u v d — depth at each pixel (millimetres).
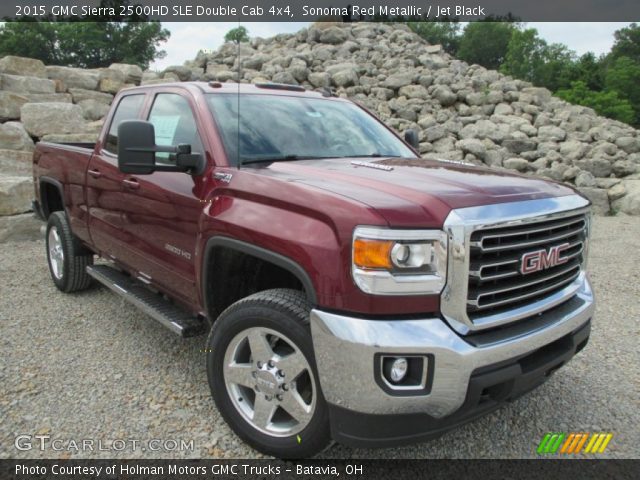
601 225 9336
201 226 3084
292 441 2660
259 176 2875
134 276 4152
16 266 6266
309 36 16297
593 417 3297
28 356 3922
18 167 8453
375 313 2293
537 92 14414
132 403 3332
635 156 12047
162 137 3768
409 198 2445
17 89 10492
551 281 2820
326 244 2389
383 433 2338
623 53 83188
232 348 2867
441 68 15125
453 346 2281
